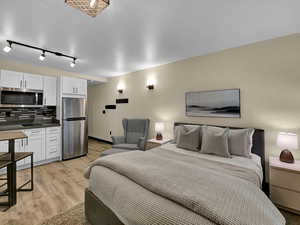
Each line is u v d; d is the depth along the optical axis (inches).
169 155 86.3
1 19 68.8
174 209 37.2
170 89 137.3
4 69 123.9
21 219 65.6
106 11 63.8
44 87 139.7
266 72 91.7
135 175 51.8
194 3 59.1
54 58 122.1
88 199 63.5
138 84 164.6
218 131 93.9
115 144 138.3
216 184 45.6
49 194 85.0
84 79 168.1
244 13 65.6
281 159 78.5
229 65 105.2
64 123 142.5
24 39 89.0
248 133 87.7
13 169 74.7
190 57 123.3
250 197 40.8
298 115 82.4
